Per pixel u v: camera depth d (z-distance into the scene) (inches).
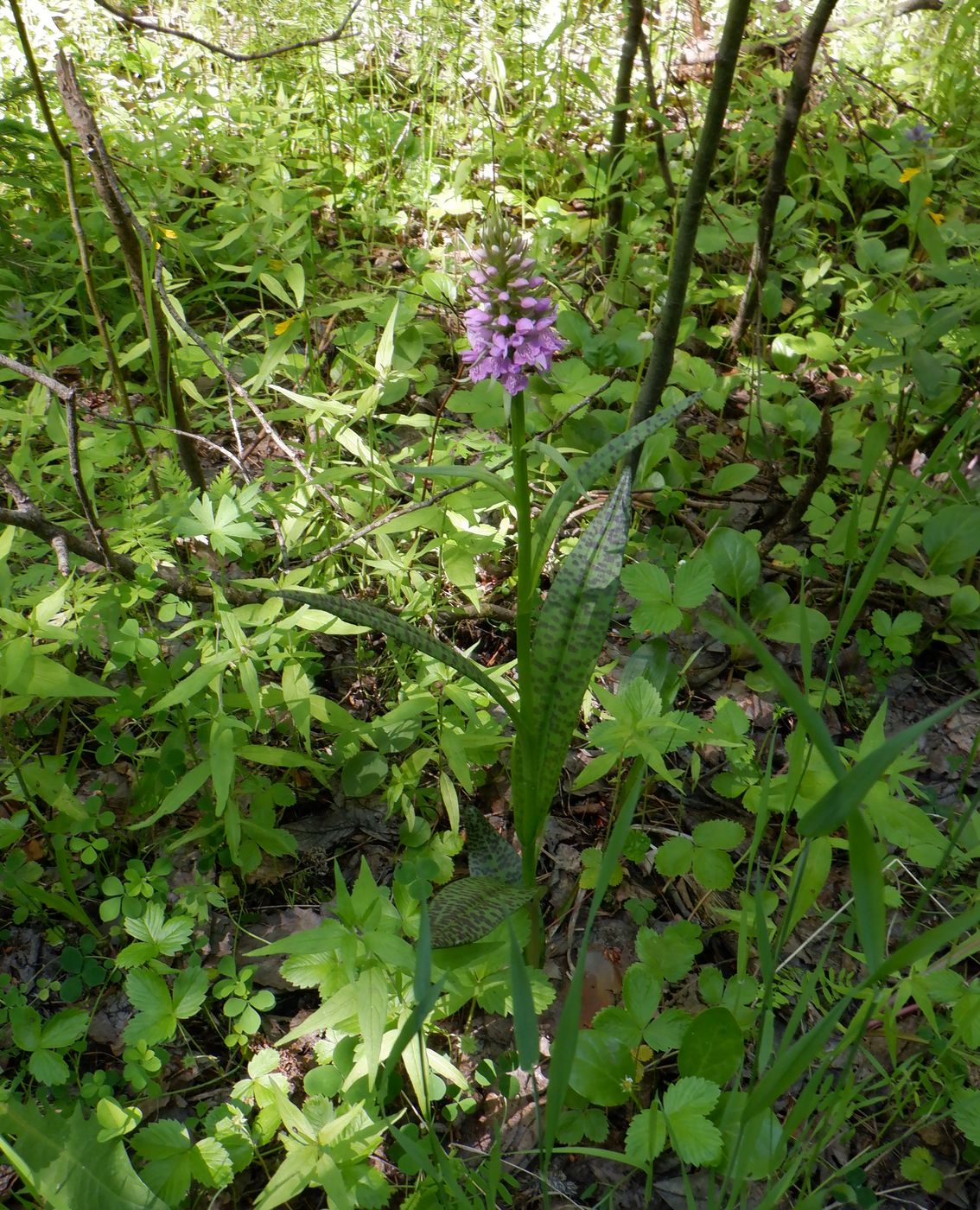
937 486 34.4
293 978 18.0
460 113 48.0
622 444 17.7
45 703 24.8
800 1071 14.2
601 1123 20.0
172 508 24.6
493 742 22.8
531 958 22.1
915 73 51.1
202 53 48.8
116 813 24.5
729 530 28.1
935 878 18.6
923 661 31.6
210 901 22.0
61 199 38.0
